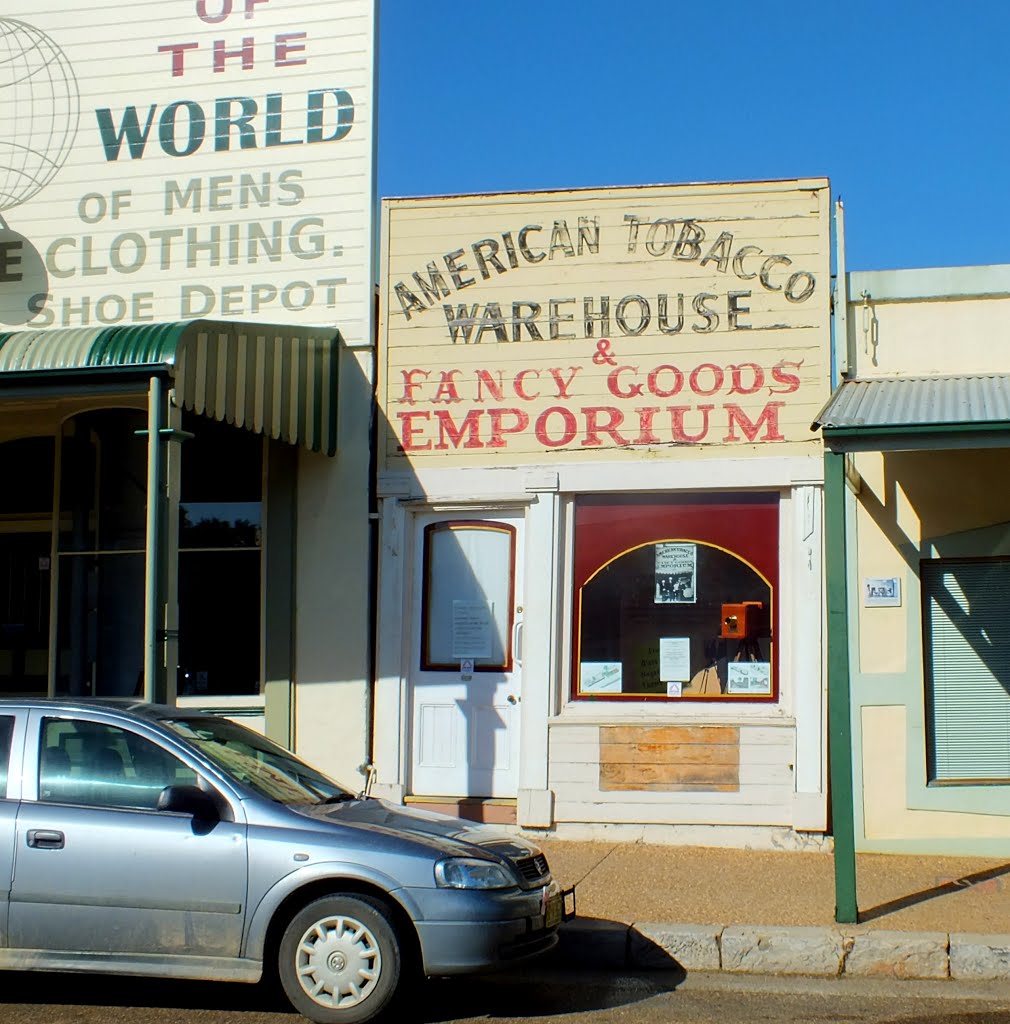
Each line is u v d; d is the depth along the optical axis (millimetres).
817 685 10250
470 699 10938
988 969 7414
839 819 7953
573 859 9773
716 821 10305
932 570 10273
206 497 11578
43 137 12148
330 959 6359
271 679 11242
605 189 11008
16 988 7234
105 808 6645
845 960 7516
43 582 12250
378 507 11195
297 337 10602
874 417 8297
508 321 11086
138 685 11836
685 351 10781
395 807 7398
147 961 6465
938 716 10172
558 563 10797
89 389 8820
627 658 10719
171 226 11859
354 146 11625
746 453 10602
